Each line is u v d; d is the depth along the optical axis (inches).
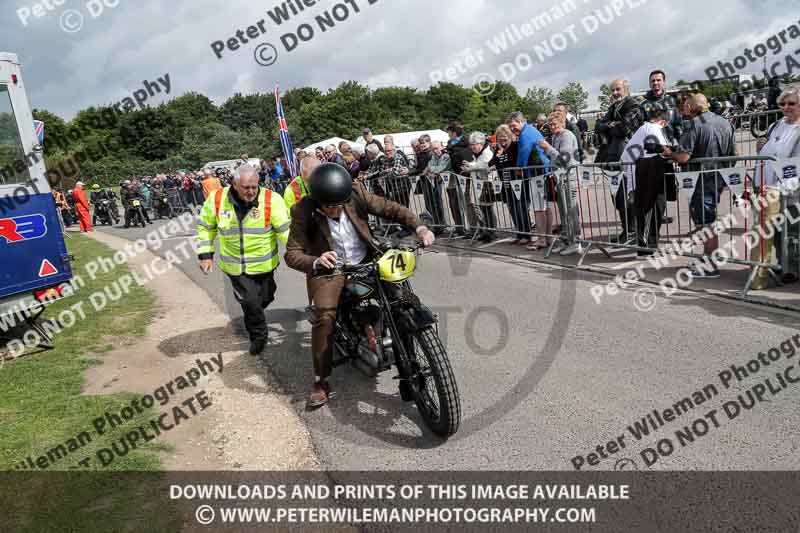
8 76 214.7
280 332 227.6
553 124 297.7
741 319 177.6
